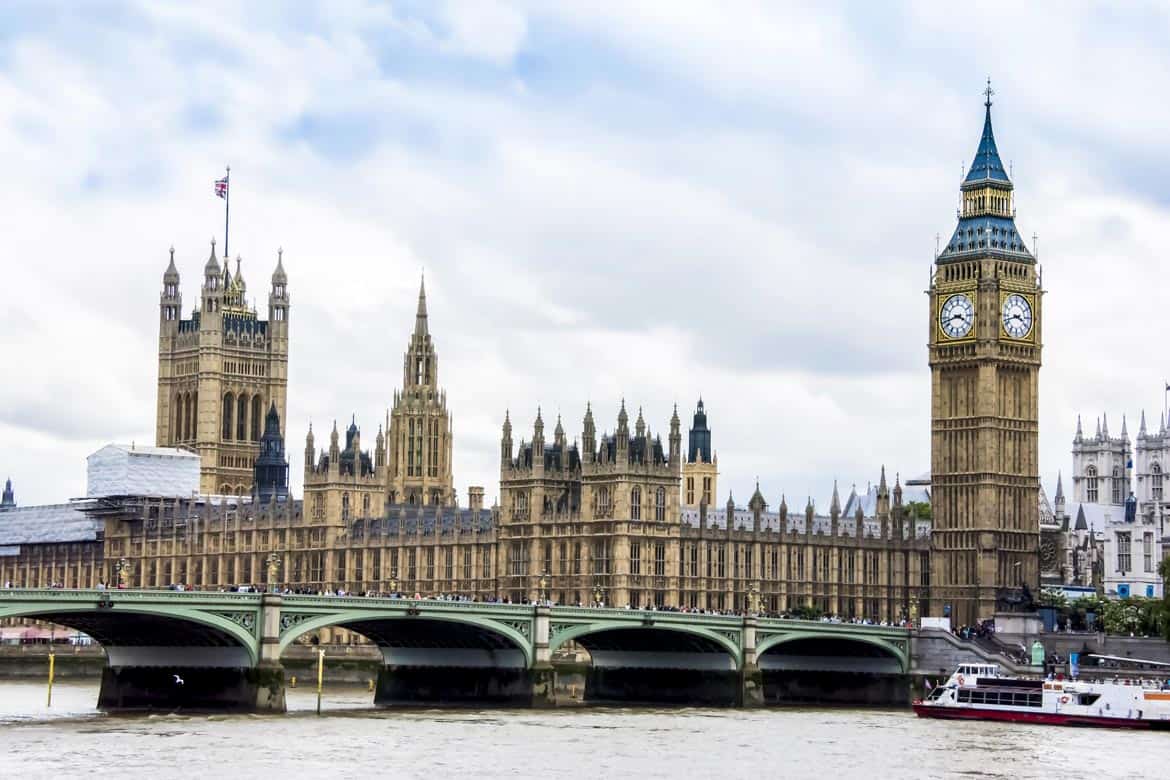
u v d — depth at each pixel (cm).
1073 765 19900
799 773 19025
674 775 18675
